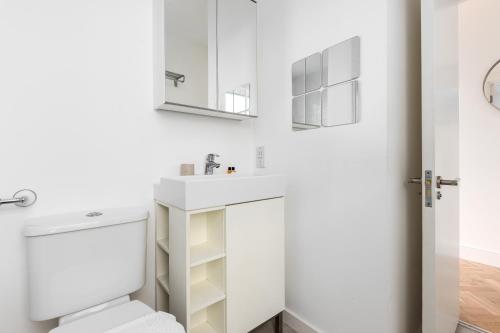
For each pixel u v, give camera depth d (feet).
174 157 4.46
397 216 3.48
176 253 3.42
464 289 5.87
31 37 3.14
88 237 2.98
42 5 3.20
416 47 3.92
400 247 3.54
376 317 3.42
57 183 3.35
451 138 4.01
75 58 3.46
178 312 3.39
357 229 3.63
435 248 3.01
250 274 3.79
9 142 3.03
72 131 3.46
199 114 4.75
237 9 4.82
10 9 3.01
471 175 7.58
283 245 4.25
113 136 3.81
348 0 3.65
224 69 4.59
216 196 3.37
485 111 7.32
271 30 5.07
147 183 4.15
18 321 3.11
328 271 4.04
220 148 5.12
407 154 3.69
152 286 4.19
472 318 4.78
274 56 5.00
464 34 7.61
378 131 3.36
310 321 4.36
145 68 4.09
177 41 4.00
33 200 3.18
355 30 3.58
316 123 4.17
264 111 5.30
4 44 2.98
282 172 4.88
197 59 4.24
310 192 4.31
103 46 3.68
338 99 3.81
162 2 3.84
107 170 3.76
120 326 2.51
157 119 4.25
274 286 4.13
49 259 2.74
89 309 3.03
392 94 3.35
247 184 3.71
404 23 3.62
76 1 3.45
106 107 3.73
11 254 3.07
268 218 4.02
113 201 3.82
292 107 4.61
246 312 3.76
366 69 3.47
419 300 4.00
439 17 3.29
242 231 3.68
